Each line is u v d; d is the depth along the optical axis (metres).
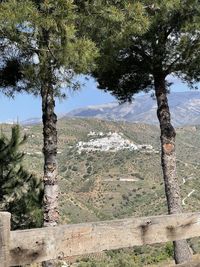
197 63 12.91
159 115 13.76
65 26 7.98
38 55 8.82
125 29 9.31
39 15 7.79
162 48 12.68
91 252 4.21
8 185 12.30
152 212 87.81
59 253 3.99
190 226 4.98
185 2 11.23
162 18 11.23
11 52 9.27
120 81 14.35
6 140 12.75
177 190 13.39
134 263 30.19
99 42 10.16
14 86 10.77
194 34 12.40
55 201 9.95
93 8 8.78
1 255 3.60
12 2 7.80
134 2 9.24
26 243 3.78
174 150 13.62
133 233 4.51
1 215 3.62
